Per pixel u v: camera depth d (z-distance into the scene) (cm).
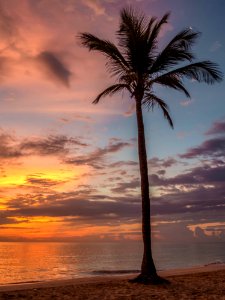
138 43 1513
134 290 1262
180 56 1518
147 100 1628
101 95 1608
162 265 6719
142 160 1517
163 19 1520
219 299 1084
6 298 1105
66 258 11262
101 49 1549
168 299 1084
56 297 1127
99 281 1568
